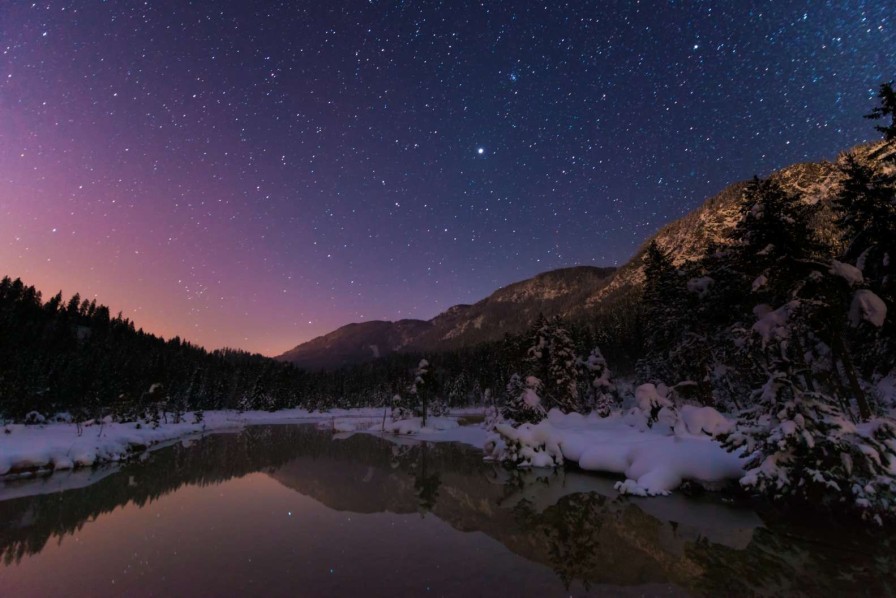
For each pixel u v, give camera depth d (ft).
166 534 39.09
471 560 32.01
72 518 44.96
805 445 38.17
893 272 60.64
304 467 84.23
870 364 71.77
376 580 28.07
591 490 56.90
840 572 27.53
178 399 309.42
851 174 65.51
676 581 27.35
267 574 29.12
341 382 485.97
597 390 129.18
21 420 169.27
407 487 63.36
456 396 365.61
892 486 34.71
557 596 25.44
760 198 69.87
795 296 58.08
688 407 63.52
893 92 59.88
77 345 333.83
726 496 48.78
